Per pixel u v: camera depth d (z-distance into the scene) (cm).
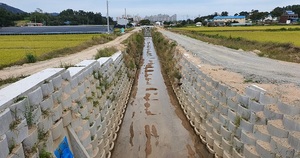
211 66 1206
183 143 973
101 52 1598
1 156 349
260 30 4850
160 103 1447
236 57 1609
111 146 926
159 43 3575
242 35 3619
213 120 852
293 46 1881
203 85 1019
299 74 1003
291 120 511
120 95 1305
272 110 570
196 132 1035
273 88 722
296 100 569
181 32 5259
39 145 452
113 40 3488
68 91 635
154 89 1727
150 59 2986
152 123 1168
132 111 1332
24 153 412
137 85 1839
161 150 924
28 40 3350
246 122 641
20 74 1085
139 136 1038
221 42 2777
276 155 525
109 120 957
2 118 365
